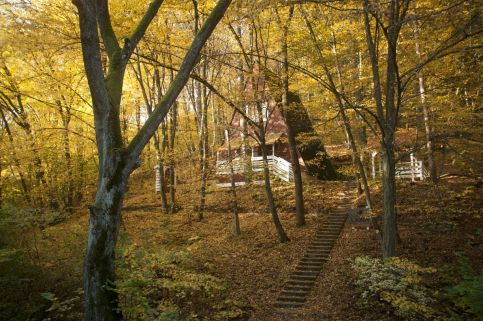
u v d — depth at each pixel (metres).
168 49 14.84
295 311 9.91
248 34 17.19
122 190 5.48
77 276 10.27
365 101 16.03
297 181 17.91
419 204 17.14
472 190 16.84
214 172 20.89
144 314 6.29
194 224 19.03
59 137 16.27
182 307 10.21
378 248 13.62
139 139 5.64
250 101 15.47
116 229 5.44
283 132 25.98
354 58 18.05
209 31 6.23
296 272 12.69
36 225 10.24
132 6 11.39
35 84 16.11
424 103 15.98
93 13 5.37
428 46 13.54
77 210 20.30
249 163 19.05
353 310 9.48
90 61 5.41
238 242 16.22
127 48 6.12
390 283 8.88
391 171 10.59
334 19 12.55
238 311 9.93
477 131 15.21
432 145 19.86
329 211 18.94
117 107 5.68
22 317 8.90
